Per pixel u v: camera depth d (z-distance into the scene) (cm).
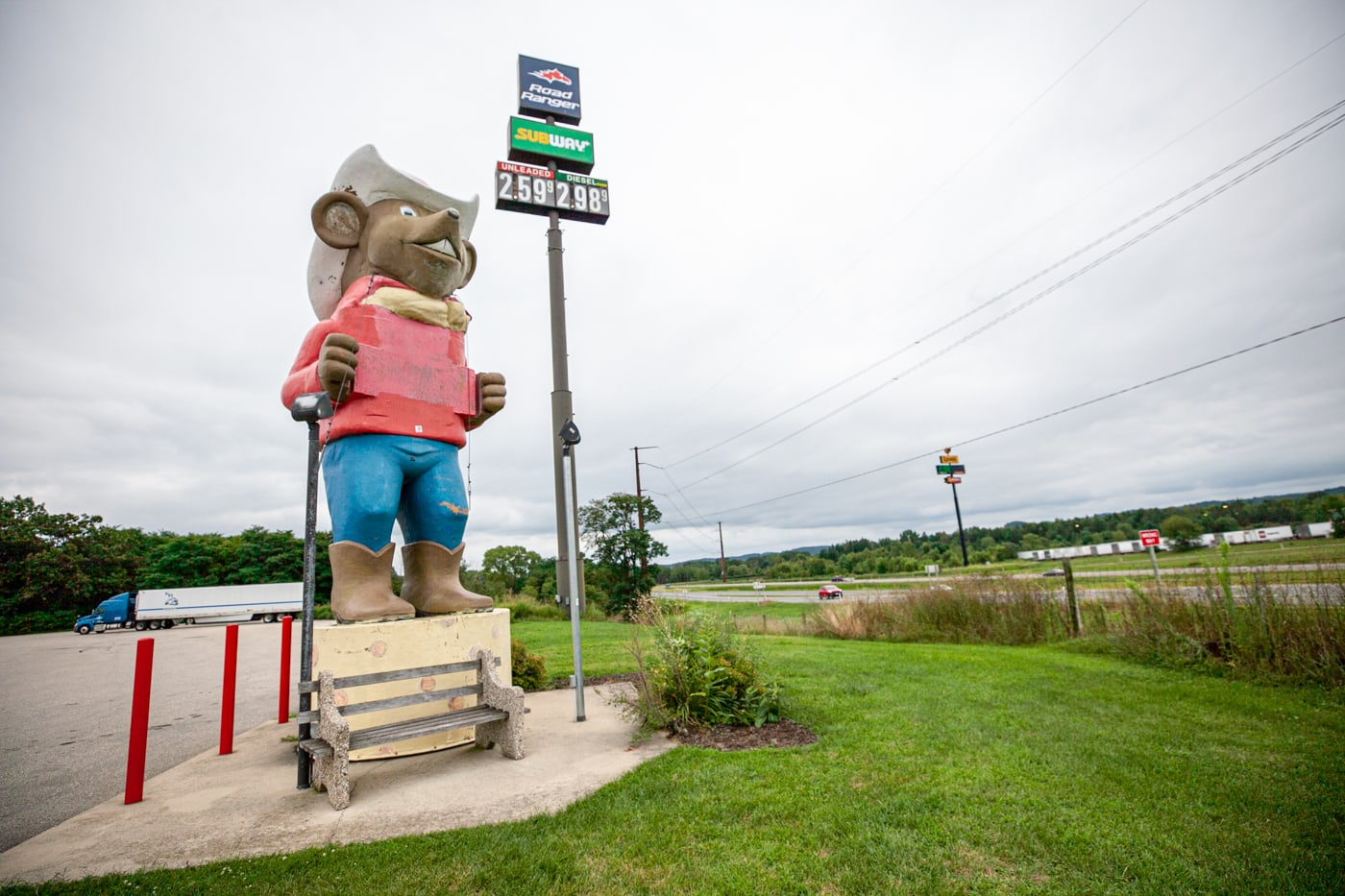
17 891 315
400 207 682
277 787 487
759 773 450
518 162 2142
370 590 595
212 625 3794
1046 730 550
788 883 307
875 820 371
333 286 705
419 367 639
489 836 367
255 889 314
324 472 626
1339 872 308
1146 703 648
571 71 2214
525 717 660
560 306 1969
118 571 4372
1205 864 319
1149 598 961
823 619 1545
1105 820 369
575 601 659
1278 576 824
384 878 322
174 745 685
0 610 3853
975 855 330
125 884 321
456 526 662
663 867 324
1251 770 445
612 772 473
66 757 648
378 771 514
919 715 598
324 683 459
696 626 668
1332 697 661
